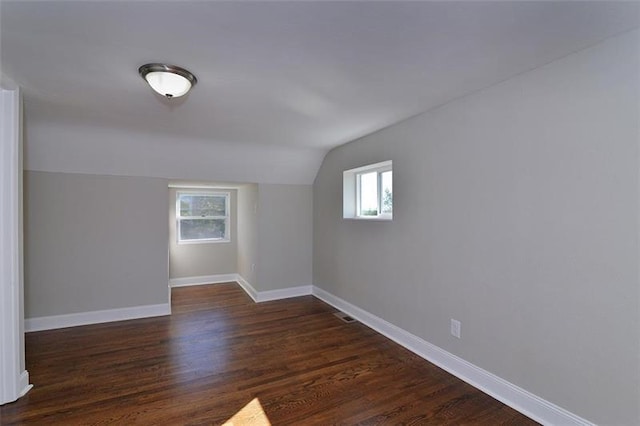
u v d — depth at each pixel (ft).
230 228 18.08
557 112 5.62
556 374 5.70
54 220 10.77
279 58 5.50
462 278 7.45
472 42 5.00
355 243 11.68
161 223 12.23
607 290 5.04
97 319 11.30
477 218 7.07
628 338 4.83
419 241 8.70
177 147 11.19
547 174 5.78
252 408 6.39
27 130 9.28
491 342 6.81
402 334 9.36
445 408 6.39
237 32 4.69
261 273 14.11
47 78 6.25
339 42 4.99
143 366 8.07
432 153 8.21
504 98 6.48
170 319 11.68
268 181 14.11
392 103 7.73
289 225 14.69
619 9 4.13
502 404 6.49
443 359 7.97
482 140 6.93
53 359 8.45
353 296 11.87
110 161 11.07
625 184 4.82
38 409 6.32
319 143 11.88
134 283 11.83
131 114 8.44
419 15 4.27
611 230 4.98
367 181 11.87
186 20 4.37
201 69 5.90
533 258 6.02
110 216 11.48
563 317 5.59
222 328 10.77
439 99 7.49
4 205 6.42
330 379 7.47
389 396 6.80
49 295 10.71
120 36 4.79
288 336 10.05
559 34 4.78
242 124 9.38
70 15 4.24
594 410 5.21
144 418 6.07
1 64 5.67
